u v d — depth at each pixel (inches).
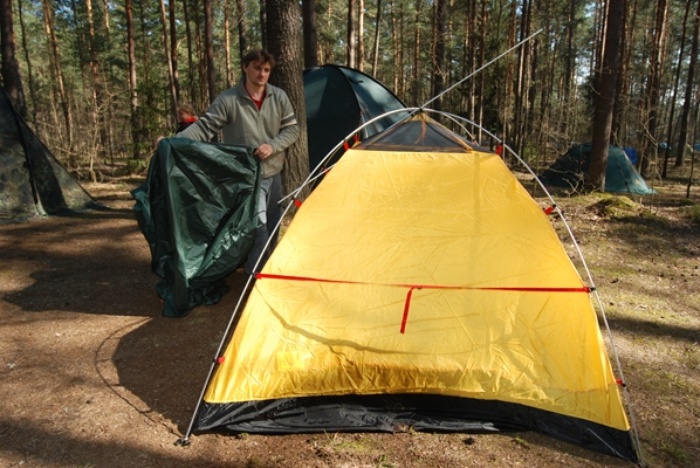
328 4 1066.1
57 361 132.3
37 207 311.0
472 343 112.4
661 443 104.3
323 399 111.5
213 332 150.9
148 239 159.3
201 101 1011.3
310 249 123.1
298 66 245.0
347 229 125.5
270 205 173.8
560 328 111.8
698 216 317.7
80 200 337.4
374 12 1129.4
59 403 113.0
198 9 985.5
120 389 119.5
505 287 116.6
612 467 97.0
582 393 106.2
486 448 102.1
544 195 430.3
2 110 303.3
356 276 119.9
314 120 311.3
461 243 122.6
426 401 112.3
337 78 313.9
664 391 125.0
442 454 99.7
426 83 1129.4
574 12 1063.0
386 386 111.3
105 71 1050.7
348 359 111.6
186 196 152.9
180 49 1257.4
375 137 141.8
